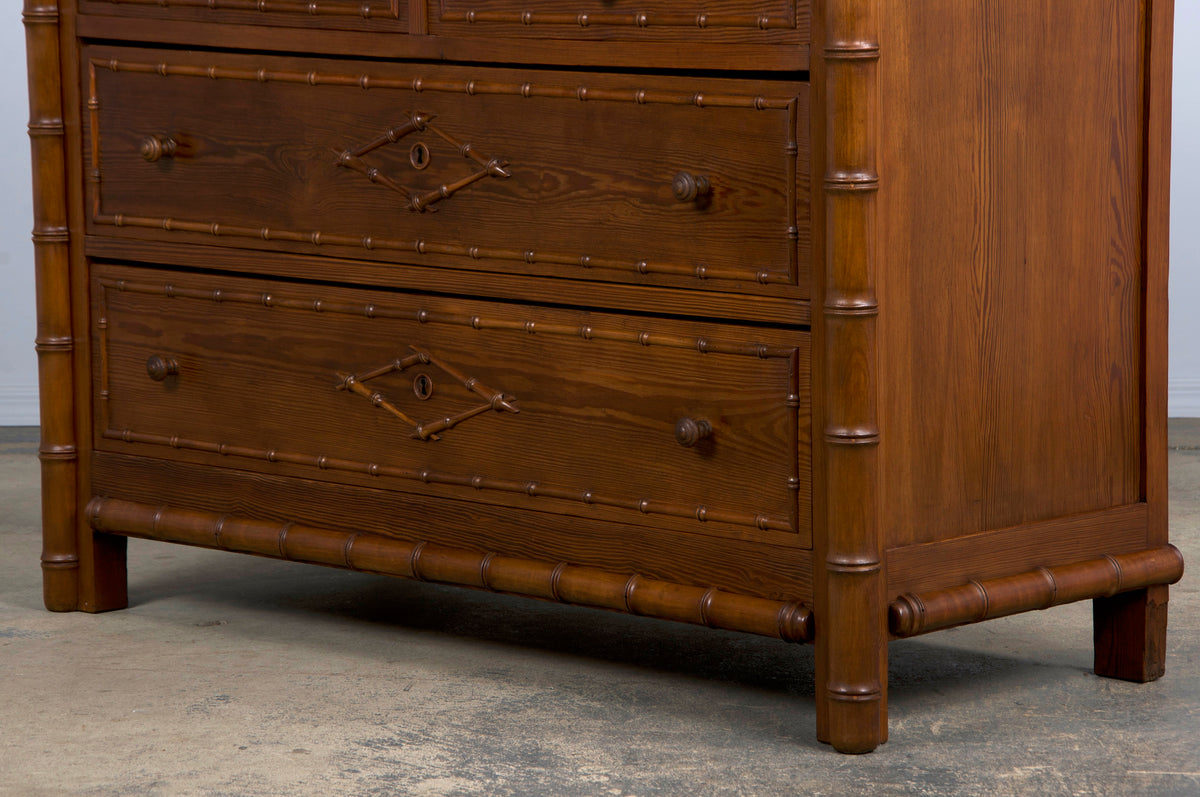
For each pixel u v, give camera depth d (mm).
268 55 2766
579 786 2201
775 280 2307
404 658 2787
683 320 2416
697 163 2363
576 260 2482
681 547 2459
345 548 2773
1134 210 2611
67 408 3066
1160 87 2604
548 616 3043
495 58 2533
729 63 2316
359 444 2762
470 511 2664
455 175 2588
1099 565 2566
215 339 2893
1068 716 2492
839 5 2197
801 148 2270
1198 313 4926
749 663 2758
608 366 2494
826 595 2311
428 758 2309
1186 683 2658
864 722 2307
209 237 2855
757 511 2373
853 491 2266
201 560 3469
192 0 2816
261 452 2863
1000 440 2451
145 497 3012
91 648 2854
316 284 2770
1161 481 2670
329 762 2295
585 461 2537
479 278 2590
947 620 2363
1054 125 2475
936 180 2320
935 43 2293
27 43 3002
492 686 2635
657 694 2596
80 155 2996
